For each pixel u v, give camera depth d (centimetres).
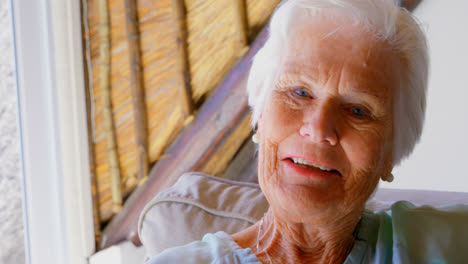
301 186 61
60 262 199
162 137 212
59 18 187
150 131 212
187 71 204
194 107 208
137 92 204
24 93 185
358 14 61
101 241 213
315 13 64
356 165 61
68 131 195
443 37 127
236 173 209
